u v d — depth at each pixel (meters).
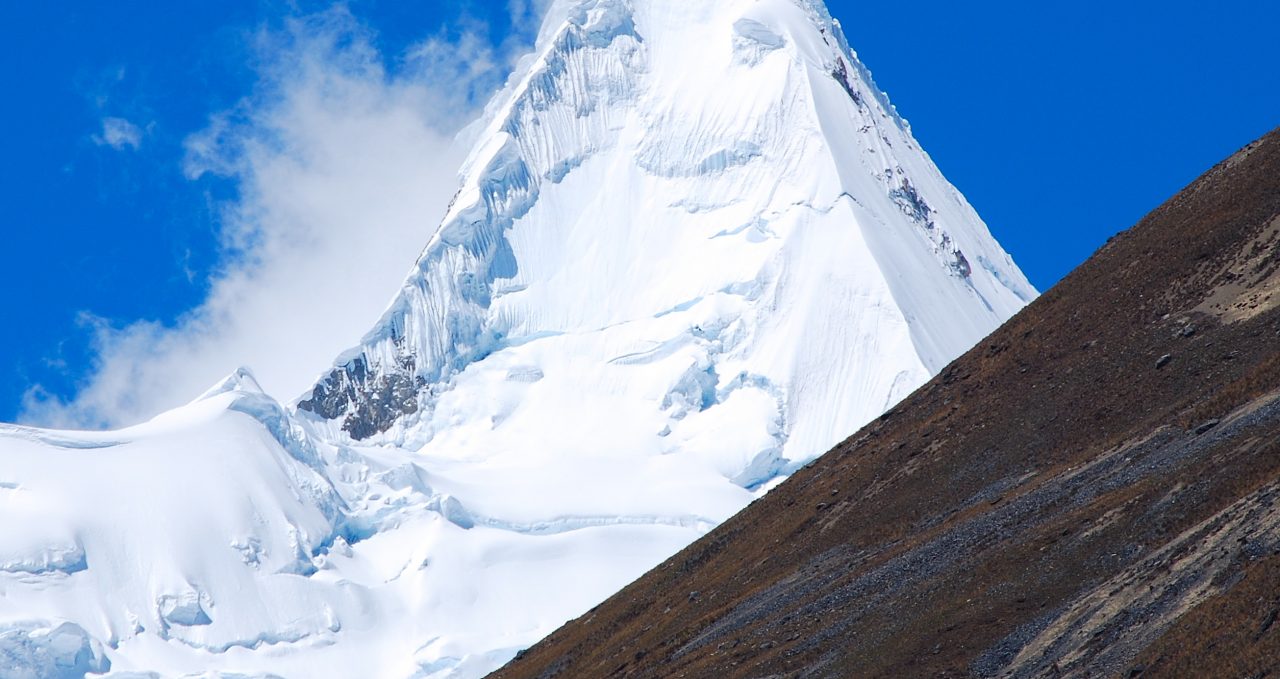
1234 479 66.94
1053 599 68.19
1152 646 58.56
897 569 83.62
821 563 96.00
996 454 95.19
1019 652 65.25
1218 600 58.00
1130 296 101.81
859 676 71.25
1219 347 88.12
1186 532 65.38
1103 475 79.00
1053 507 78.81
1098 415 90.56
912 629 73.06
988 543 79.00
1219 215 101.81
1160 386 88.94
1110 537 70.25
